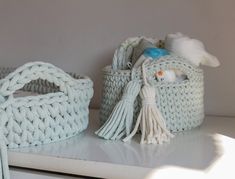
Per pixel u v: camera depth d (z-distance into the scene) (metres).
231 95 1.04
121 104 0.80
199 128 0.91
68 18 1.21
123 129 0.80
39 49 1.26
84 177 0.68
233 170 0.62
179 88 0.84
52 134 0.77
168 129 0.84
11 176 0.72
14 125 0.72
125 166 0.64
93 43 1.18
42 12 1.24
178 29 1.07
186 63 0.85
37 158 0.70
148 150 0.73
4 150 0.68
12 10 1.28
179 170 0.61
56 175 0.70
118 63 0.95
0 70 1.19
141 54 0.89
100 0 1.16
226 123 0.96
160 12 1.09
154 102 0.79
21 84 0.71
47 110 0.75
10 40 1.30
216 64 0.90
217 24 1.04
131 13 1.12
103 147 0.75
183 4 1.06
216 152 0.72
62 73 0.77
